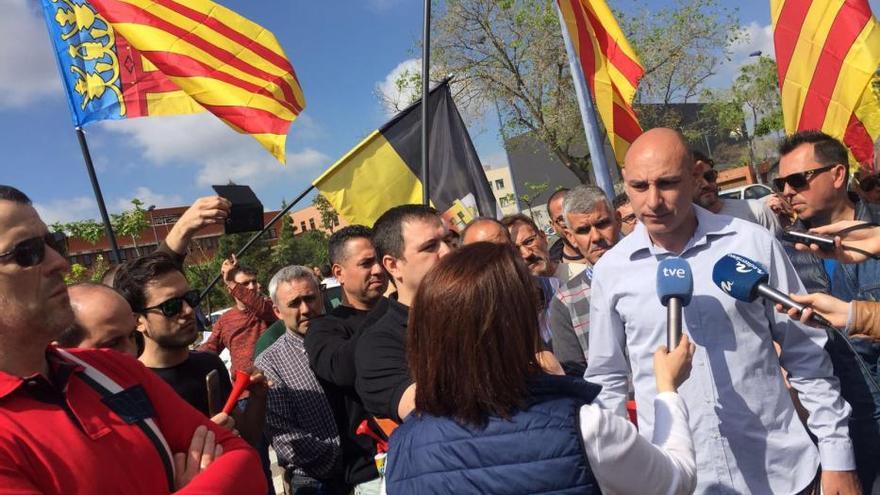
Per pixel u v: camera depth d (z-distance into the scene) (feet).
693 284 7.77
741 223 8.54
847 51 13.39
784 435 8.28
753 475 8.23
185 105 16.63
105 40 16.33
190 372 10.03
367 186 16.63
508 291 5.67
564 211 12.69
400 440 5.93
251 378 9.37
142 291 9.66
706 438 8.32
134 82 16.43
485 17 71.56
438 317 5.74
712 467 8.29
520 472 5.34
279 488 19.26
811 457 8.32
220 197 10.71
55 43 16.17
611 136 17.88
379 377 7.77
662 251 8.63
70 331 8.25
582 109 23.53
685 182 8.29
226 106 15.52
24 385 5.25
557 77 73.15
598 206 12.25
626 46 17.63
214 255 110.73
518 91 73.00
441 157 17.17
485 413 5.57
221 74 15.55
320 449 10.71
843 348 9.78
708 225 8.56
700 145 106.11
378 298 11.88
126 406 5.73
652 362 8.64
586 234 12.32
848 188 11.50
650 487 5.67
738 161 123.24
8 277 5.19
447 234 8.96
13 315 5.20
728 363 8.27
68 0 16.20
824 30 13.64
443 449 5.59
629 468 5.56
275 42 16.14
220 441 6.29
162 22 15.43
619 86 17.84
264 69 15.84
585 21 17.99
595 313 9.27
